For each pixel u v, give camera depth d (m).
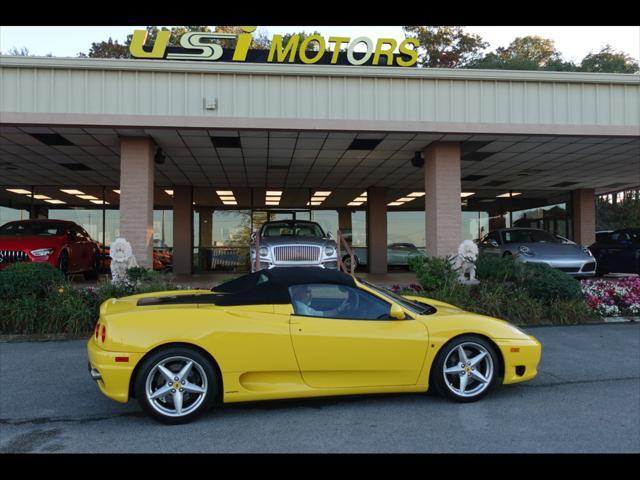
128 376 4.06
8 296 7.99
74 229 13.45
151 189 11.34
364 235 19.84
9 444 3.79
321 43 10.78
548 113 11.03
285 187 19.23
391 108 10.63
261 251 9.81
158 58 10.39
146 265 10.94
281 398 4.31
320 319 4.45
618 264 14.11
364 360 4.42
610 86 11.22
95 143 11.64
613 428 4.09
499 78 10.84
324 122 10.45
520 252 12.24
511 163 14.50
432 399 4.79
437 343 4.58
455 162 11.80
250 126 10.29
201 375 4.19
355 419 4.28
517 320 8.54
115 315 4.23
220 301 4.47
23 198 18.61
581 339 7.45
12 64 9.79
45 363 6.14
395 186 19.08
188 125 10.15
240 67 10.23
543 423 4.20
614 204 35.44
